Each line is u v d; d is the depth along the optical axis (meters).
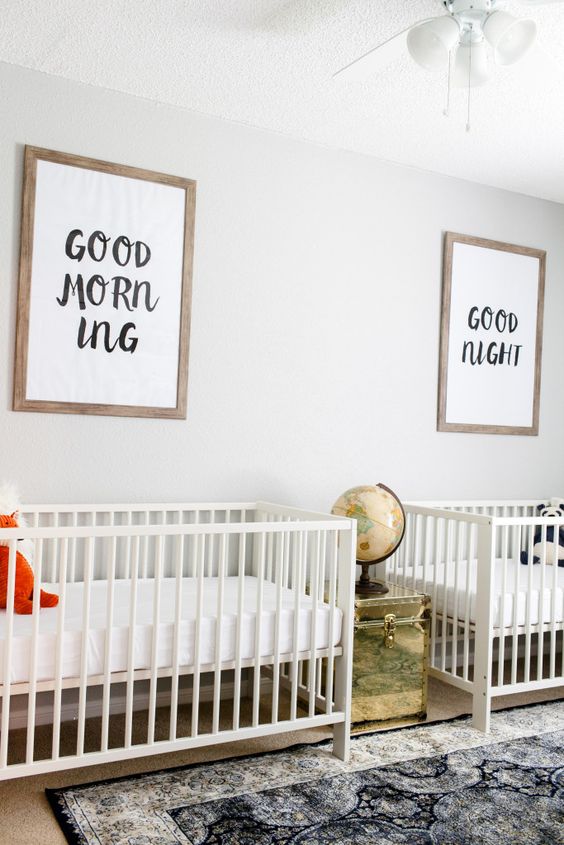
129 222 2.78
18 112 2.59
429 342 3.52
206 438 2.97
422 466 3.51
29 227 2.60
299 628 2.37
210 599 2.48
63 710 2.68
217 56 2.47
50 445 2.67
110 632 2.02
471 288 3.62
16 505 2.41
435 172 3.52
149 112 2.83
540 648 2.90
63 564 1.95
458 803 2.12
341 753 2.41
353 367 3.31
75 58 2.52
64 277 2.67
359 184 3.31
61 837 1.90
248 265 3.04
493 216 3.71
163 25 2.29
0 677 1.92
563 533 3.56
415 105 2.78
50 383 2.65
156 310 2.84
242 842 1.88
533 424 3.85
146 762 2.35
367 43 2.36
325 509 3.24
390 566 3.31
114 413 2.76
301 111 2.88
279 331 3.12
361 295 3.33
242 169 3.02
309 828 1.96
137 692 2.83
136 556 2.05
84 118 2.70
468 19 2.06
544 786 2.24
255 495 3.08
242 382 3.04
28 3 2.18
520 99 2.69
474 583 3.08
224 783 2.21
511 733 2.68
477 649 2.76
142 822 1.96
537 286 3.85
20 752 2.38
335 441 3.27
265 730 2.28
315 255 3.20
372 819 2.02
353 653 2.64
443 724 2.76
